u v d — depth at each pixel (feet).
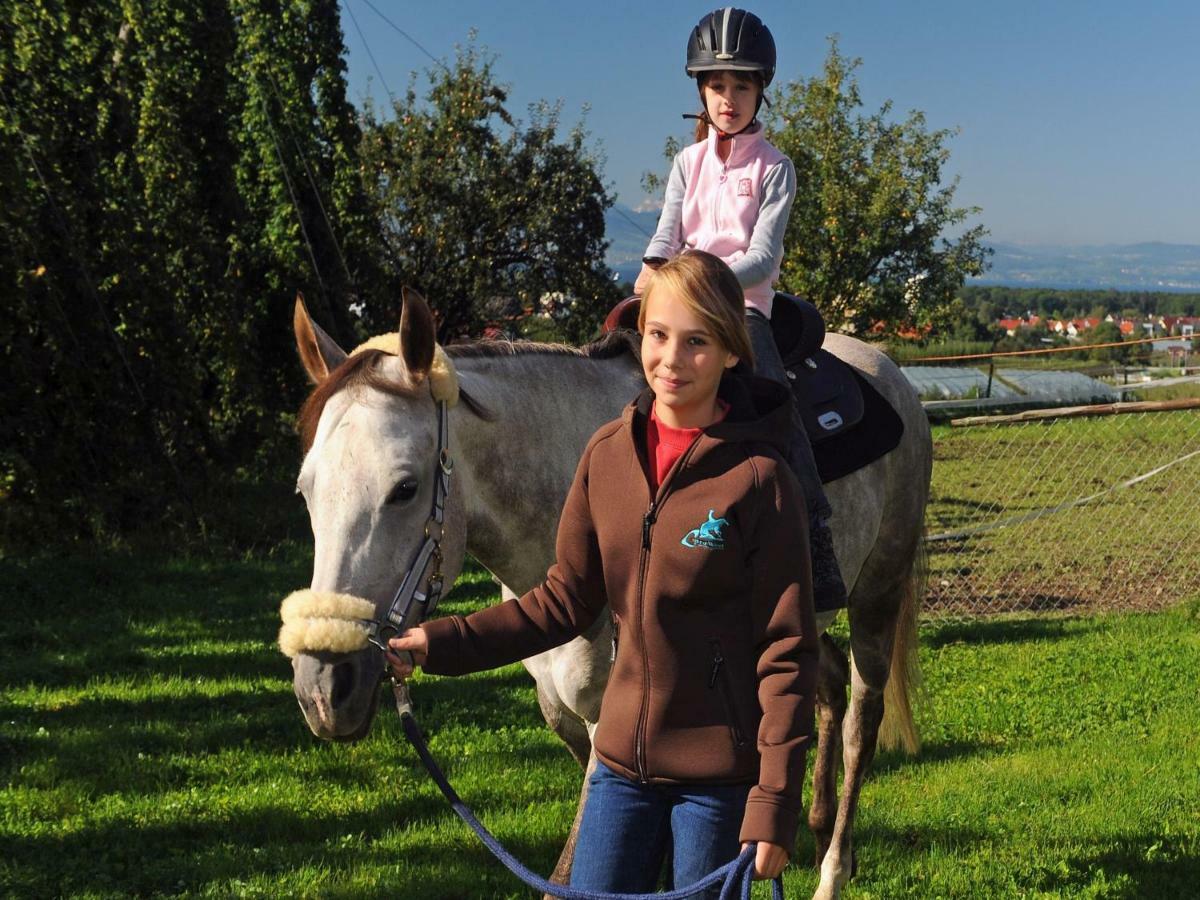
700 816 6.40
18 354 30.58
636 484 6.48
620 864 6.56
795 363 10.90
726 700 6.39
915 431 12.82
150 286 34.35
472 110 78.54
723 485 6.24
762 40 10.08
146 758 16.11
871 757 12.55
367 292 61.05
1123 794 15.01
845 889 12.22
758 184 10.35
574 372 9.76
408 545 7.73
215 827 13.79
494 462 8.90
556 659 9.34
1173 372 87.66
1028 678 21.02
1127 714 18.93
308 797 14.85
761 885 12.19
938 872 12.53
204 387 41.29
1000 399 71.67
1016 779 15.58
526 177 80.23
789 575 6.20
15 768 15.57
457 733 17.74
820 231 65.10
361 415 7.70
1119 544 34.68
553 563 9.48
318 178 55.72
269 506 37.52
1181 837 13.55
